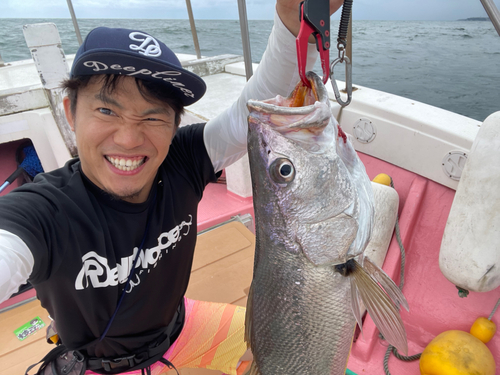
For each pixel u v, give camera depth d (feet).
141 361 4.59
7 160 11.50
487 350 5.38
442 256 5.36
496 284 5.04
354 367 6.20
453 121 6.29
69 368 4.52
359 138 7.36
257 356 3.75
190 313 5.40
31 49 8.70
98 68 2.79
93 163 3.21
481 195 4.79
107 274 3.66
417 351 6.34
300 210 3.20
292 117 3.07
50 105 9.57
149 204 3.82
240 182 9.20
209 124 4.61
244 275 7.09
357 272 3.37
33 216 3.02
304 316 3.43
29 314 6.31
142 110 3.01
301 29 2.76
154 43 3.13
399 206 7.00
